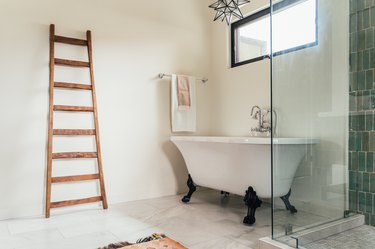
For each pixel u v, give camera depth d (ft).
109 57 9.87
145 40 10.67
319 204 7.23
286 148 7.07
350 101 7.72
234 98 11.28
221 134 11.86
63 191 8.87
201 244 6.18
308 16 7.86
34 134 8.51
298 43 7.70
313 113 7.76
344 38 7.84
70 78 9.19
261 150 7.47
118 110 10.00
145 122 10.55
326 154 7.66
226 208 9.12
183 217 8.15
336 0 7.95
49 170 8.36
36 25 8.64
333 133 7.84
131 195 10.14
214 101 12.26
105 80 9.78
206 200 10.21
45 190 8.58
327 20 7.98
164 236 6.50
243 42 11.41
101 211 8.79
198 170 9.62
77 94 9.29
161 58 11.03
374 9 7.41
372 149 7.36
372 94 7.41
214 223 7.61
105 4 9.84
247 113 10.73
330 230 6.75
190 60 11.82
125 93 10.16
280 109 7.27
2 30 8.15
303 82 7.62
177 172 11.23
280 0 7.55
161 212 8.66
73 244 6.19
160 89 10.96
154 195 10.65
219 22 12.03
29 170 8.39
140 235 6.70
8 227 7.31
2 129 8.07
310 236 6.34
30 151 8.43
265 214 8.52
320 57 7.90
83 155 8.99
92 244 6.19
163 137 10.95
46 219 7.99
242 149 7.91
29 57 8.51
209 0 12.39
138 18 10.53
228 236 6.66
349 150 7.72
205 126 12.17
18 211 8.18
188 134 11.62
